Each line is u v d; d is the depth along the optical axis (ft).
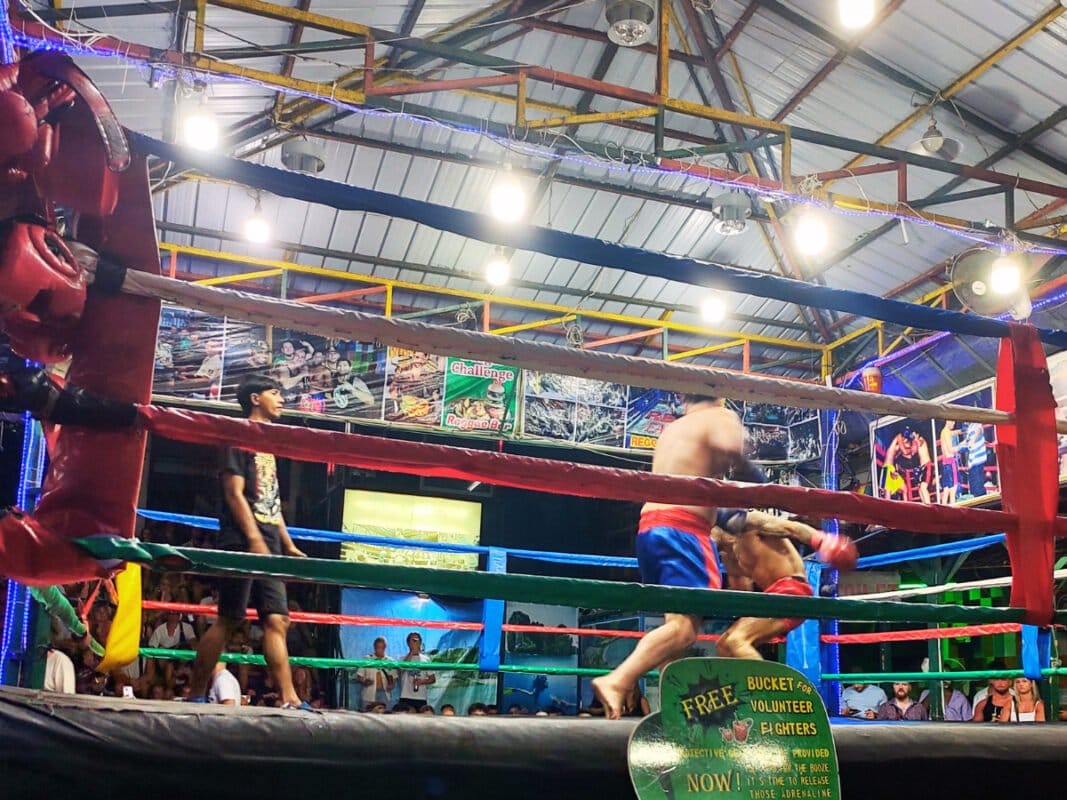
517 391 33.24
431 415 32.42
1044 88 24.88
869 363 34.40
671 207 32.78
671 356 38.29
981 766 7.75
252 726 6.23
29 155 6.04
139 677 26.78
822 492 7.88
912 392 34.65
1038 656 16.15
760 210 32.12
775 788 7.13
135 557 6.18
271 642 12.22
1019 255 27.32
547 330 37.78
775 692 7.42
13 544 6.07
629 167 24.86
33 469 14.33
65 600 11.12
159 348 30.17
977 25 23.66
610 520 42.01
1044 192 27.12
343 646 33.96
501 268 31.63
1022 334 8.99
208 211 31.17
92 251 6.52
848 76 26.99
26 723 5.73
